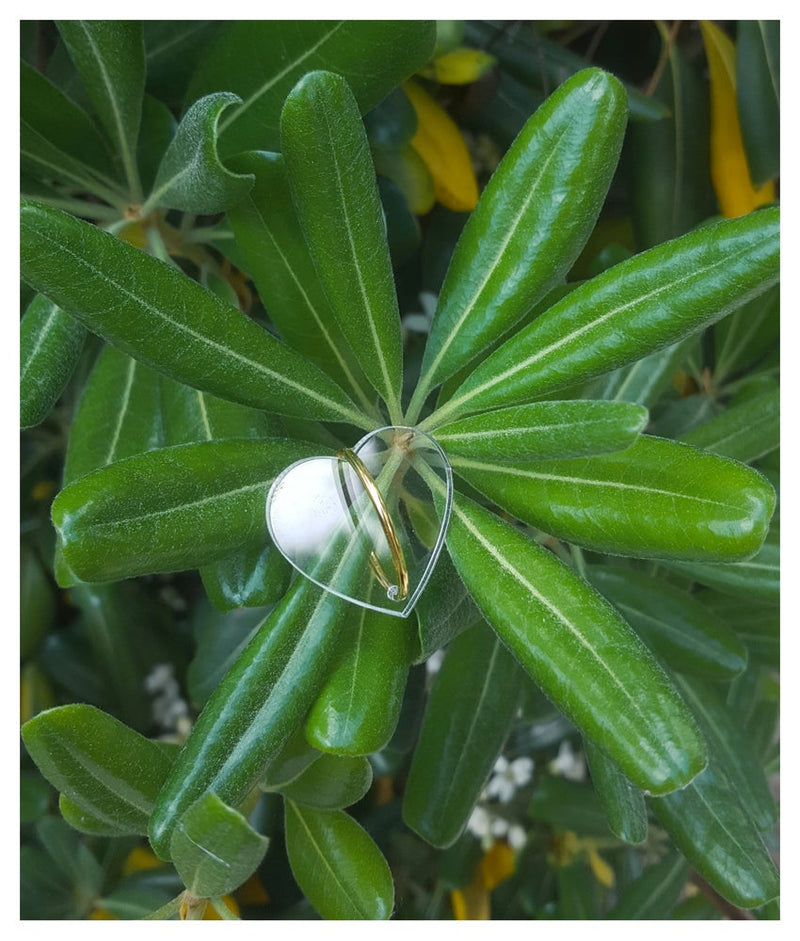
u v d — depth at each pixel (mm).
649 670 182
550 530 192
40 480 312
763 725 304
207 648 269
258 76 216
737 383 294
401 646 195
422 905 316
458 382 216
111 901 299
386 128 261
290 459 196
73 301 180
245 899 306
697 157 298
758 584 245
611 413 175
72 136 232
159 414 220
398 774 311
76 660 318
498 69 288
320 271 199
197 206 206
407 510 198
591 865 325
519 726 314
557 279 203
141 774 193
